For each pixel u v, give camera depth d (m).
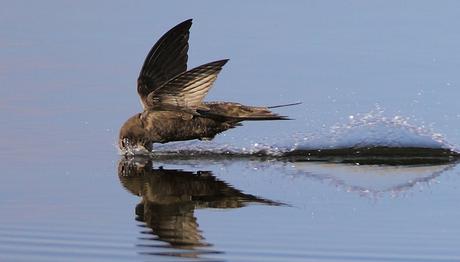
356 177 14.70
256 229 12.38
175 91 15.55
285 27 23.05
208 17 23.70
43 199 13.53
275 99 18.52
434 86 19.06
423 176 14.73
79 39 22.17
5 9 24.48
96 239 12.02
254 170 15.17
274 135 16.81
